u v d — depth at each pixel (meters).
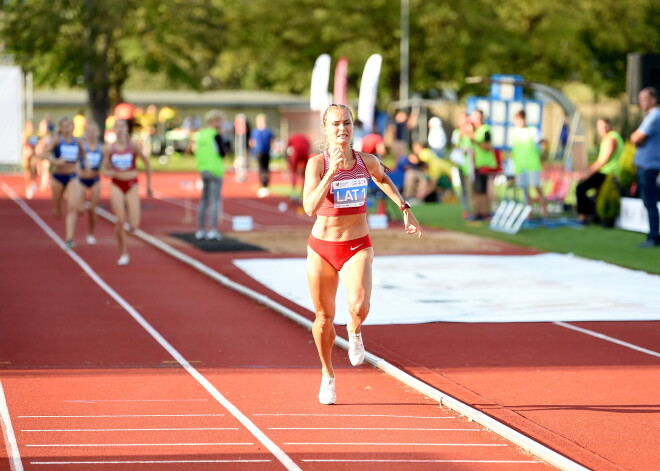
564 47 148.88
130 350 24.73
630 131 103.75
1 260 41.44
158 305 31.23
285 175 109.50
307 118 133.00
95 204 46.78
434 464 16.06
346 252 18.80
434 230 52.91
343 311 29.53
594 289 33.91
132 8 127.69
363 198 18.80
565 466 15.66
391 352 24.39
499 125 57.59
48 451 16.55
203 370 22.64
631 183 51.56
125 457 16.28
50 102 171.75
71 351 24.55
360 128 68.12
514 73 147.75
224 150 48.81
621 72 161.50
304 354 24.44
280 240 49.00
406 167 69.25
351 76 142.75
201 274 37.94
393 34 139.88
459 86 148.12
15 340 25.80
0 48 132.12
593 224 53.06
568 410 19.47
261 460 16.19
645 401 20.14
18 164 111.94
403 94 136.25
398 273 37.50
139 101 175.00
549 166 94.44
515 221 52.16
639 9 150.12
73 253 43.78
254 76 163.38
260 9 141.38
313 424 18.33
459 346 25.16
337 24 136.75
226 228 55.19
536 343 25.56
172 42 139.12
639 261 40.59
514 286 34.50
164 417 18.72
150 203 72.19
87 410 19.16
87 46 128.62
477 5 140.62
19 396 20.17
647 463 16.28
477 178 55.69
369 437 17.53
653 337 26.36
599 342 25.73
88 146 46.22
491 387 21.22
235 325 28.05
